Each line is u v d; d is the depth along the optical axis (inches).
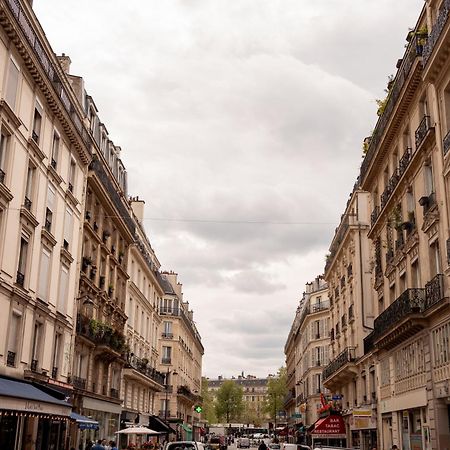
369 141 1296.8
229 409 5251.0
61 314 1071.6
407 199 988.6
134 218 1791.3
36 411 709.3
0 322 818.2
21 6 848.9
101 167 1343.5
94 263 1316.4
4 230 820.0
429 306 815.1
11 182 840.9
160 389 2074.3
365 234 1489.9
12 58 837.8
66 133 1091.3
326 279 2030.0
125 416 1573.6
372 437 1245.1
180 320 2679.6
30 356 930.7
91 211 1284.4
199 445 976.9
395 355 1042.7
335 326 1831.9
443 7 828.0
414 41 903.7
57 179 1039.0
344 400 1656.0
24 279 907.4
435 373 821.9
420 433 908.0
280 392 4254.4
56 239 1047.6
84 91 1280.8
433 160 853.2
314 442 1931.6
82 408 1200.2
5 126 816.3
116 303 1494.8
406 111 983.6
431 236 853.2
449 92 807.7
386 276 1115.3
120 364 1528.1
